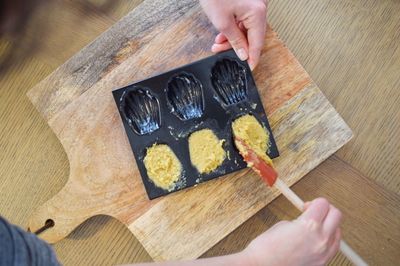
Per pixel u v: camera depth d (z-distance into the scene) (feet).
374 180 2.46
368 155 2.48
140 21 2.44
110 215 2.40
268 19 2.59
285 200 2.46
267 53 2.38
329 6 2.58
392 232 2.43
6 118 2.57
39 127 2.56
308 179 2.47
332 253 2.02
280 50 2.38
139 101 2.38
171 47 2.42
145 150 2.34
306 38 2.57
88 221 2.52
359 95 2.53
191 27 2.42
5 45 2.61
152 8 2.44
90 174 2.40
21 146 2.56
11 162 2.56
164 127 2.35
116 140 2.40
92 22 2.58
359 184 2.46
